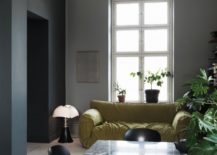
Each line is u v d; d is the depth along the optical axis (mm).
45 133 5352
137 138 2922
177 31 5648
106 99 5902
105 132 4754
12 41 3766
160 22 5961
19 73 3963
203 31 5570
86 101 5980
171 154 2352
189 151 1693
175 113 5211
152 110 5324
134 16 6047
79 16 6000
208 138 1532
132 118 5344
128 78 6086
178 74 5652
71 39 6043
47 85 5316
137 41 6055
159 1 5926
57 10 5648
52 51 5449
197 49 5586
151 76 5684
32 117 5383
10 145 3756
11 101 3754
